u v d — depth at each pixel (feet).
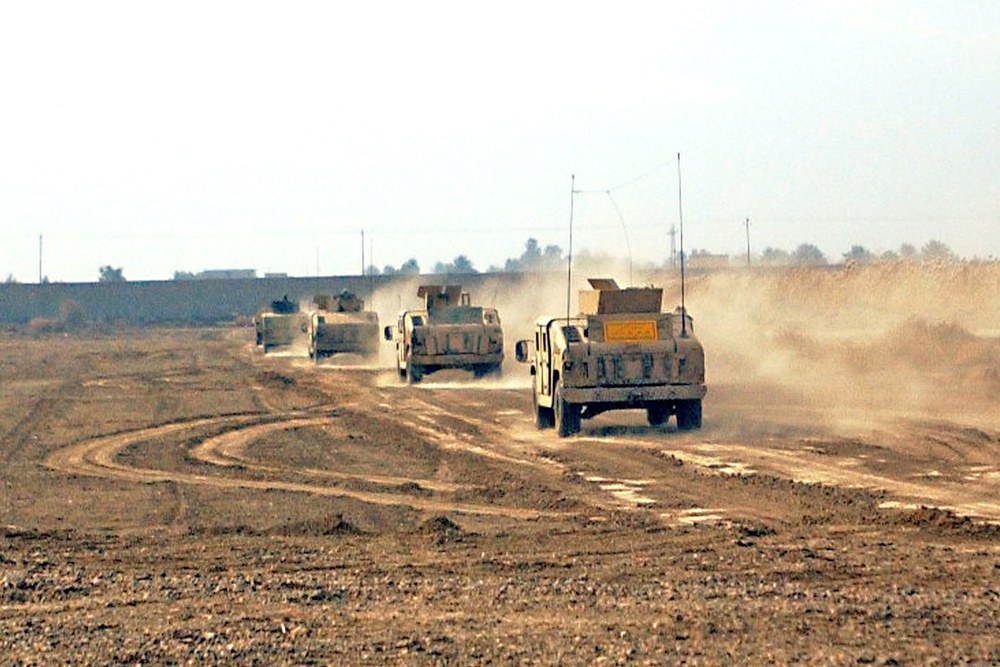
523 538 100.94
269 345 478.59
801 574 83.20
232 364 396.16
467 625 68.74
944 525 101.96
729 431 175.32
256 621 70.74
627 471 140.67
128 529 110.52
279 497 129.39
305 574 86.53
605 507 117.29
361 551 96.07
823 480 129.08
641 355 173.78
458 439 180.45
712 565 87.35
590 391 173.17
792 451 152.56
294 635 66.95
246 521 114.42
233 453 170.30
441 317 291.99
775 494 121.19
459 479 141.28
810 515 108.78
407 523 111.34
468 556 93.09
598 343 175.11
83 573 87.15
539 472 143.23
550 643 64.18
